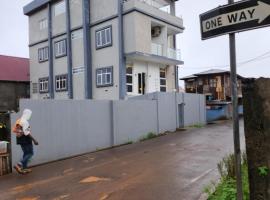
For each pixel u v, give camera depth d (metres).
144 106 18.12
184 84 39.25
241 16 3.16
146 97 20.45
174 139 16.67
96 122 14.35
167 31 27.83
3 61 35.97
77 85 26.66
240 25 3.16
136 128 17.20
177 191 7.06
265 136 3.13
